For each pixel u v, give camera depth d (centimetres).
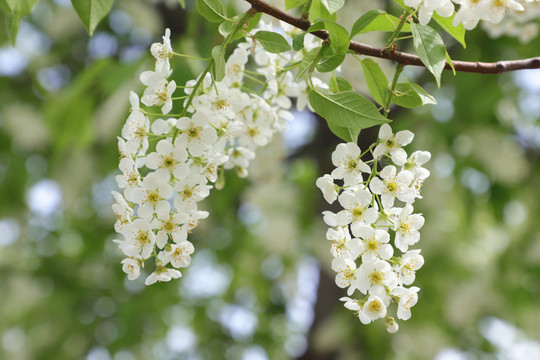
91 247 562
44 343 534
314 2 133
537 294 488
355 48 124
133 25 462
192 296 597
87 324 533
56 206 543
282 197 496
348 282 116
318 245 481
